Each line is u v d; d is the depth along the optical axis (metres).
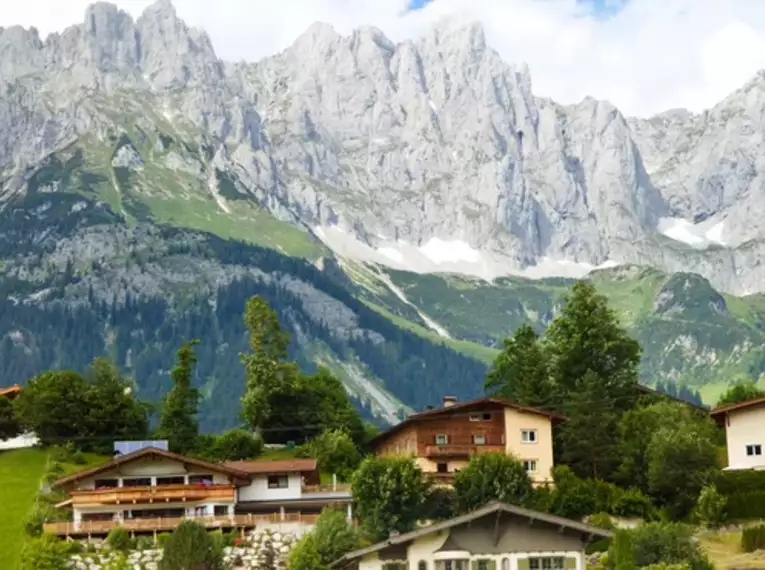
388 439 187.12
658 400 186.38
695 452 154.25
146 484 153.50
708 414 175.25
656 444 157.75
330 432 188.88
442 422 174.12
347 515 151.50
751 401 157.38
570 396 179.62
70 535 145.12
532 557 114.69
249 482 156.00
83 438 191.12
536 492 152.75
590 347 189.88
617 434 172.88
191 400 199.88
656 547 121.81
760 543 132.88
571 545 115.31
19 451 188.75
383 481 144.00
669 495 154.88
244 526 145.25
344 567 119.50
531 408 171.38
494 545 114.94
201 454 189.50
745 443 157.25
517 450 170.25
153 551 137.75
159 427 196.88
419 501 143.62
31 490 170.38
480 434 172.38
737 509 144.62
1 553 146.50
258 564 137.00
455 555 114.50
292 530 143.12
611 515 149.62
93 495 149.25
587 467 168.62
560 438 173.62
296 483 157.25
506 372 198.38
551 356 194.50
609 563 124.12
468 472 150.12
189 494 150.62
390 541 115.19
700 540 137.88
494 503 115.44
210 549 131.12
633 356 191.38
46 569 135.00
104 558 137.62
